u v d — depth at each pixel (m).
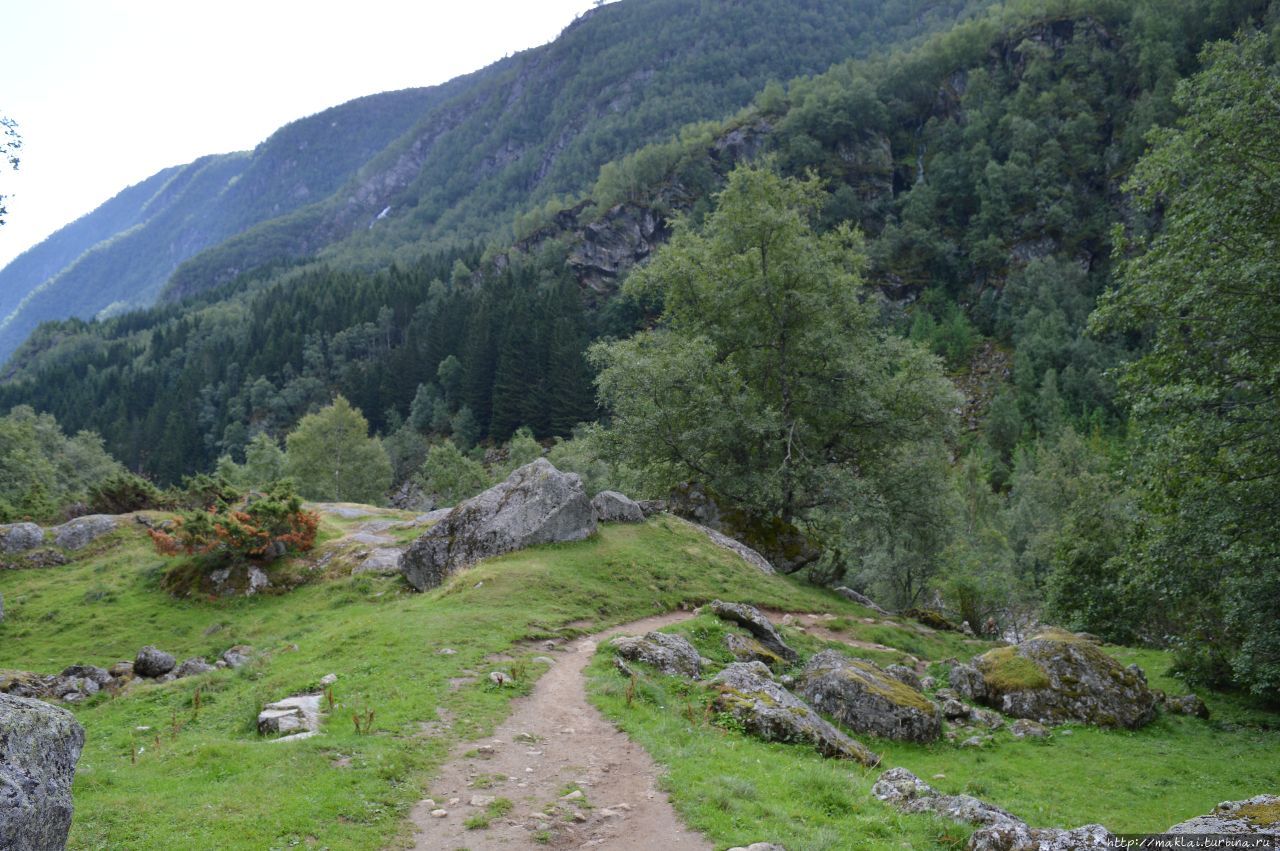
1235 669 24.12
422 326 185.00
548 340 142.75
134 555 41.06
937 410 41.53
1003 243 167.25
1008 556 62.56
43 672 28.03
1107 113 180.50
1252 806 9.69
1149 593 31.70
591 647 21.42
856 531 44.22
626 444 41.06
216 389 182.75
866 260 45.44
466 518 31.67
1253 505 21.50
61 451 114.81
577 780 11.64
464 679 16.91
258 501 38.06
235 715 16.02
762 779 11.86
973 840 9.81
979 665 22.94
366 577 33.53
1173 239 22.66
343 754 12.11
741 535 39.19
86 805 9.88
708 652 21.41
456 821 9.95
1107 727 20.75
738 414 39.28
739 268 43.75
